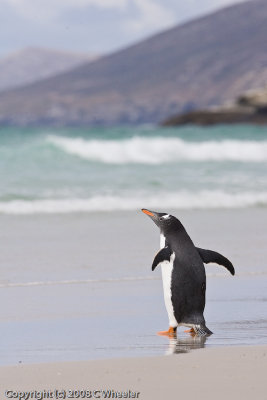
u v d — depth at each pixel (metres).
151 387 12.30
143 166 72.19
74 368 13.71
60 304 20.81
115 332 17.52
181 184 58.16
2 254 29.22
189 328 18.12
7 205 46.19
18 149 74.56
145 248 31.06
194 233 35.34
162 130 136.00
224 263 17.75
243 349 15.21
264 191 54.75
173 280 17.19
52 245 31.69
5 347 15.96
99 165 71.69
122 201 48.94
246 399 11.48
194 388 12.13
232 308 20.12
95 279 24.56
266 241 32.97
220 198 51.06
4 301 21.16
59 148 75.69
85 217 42.06
